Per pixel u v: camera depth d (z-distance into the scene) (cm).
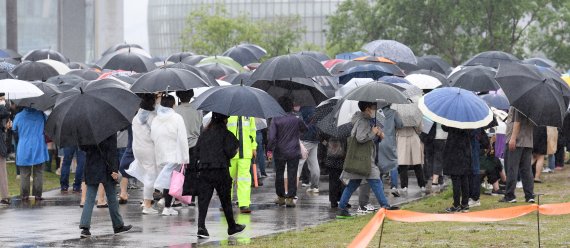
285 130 3156
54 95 3145
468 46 13400
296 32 16638
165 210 2939
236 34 15550
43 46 14900
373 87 2689
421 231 2425
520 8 12781
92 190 2444
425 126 3681
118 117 2338
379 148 3303
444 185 3881
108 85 2473
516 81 2819
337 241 2270
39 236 2489
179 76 2825
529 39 14088
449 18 12900
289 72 3238
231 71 4603
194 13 15812
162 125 2780
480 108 2780
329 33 14375
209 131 2372
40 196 3469
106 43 13450
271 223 2756
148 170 2920
